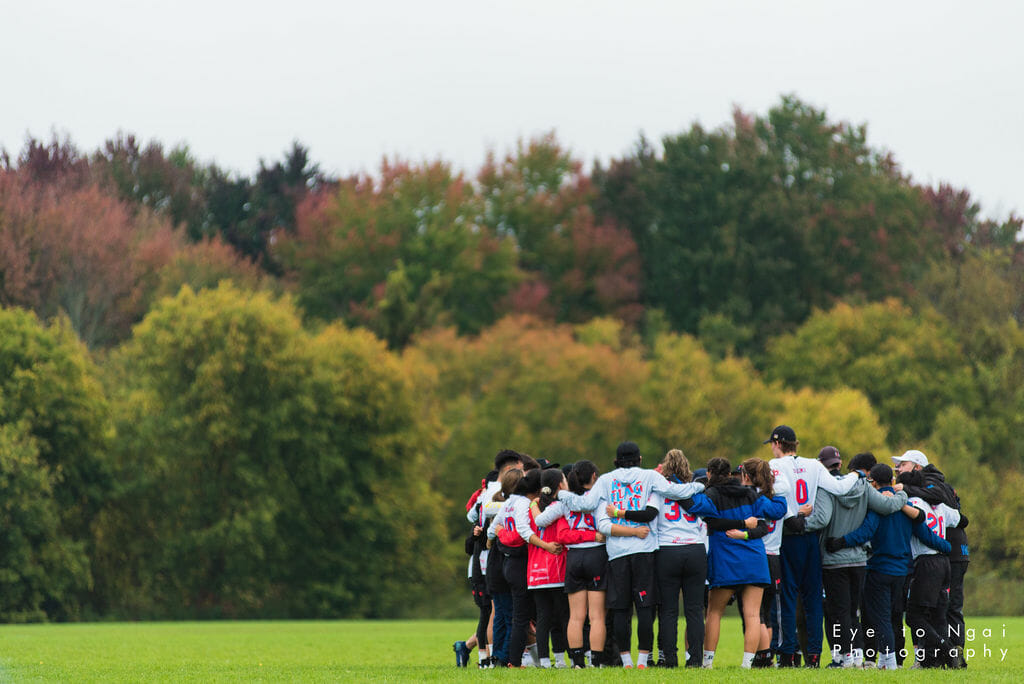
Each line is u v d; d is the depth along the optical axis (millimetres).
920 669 45062
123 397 175875
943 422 199375
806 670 43031
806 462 48250
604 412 193875
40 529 154875
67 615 159750
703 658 47500
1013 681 37938
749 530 45938
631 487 45594
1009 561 176375
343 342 185125
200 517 171375
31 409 159625
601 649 46406
